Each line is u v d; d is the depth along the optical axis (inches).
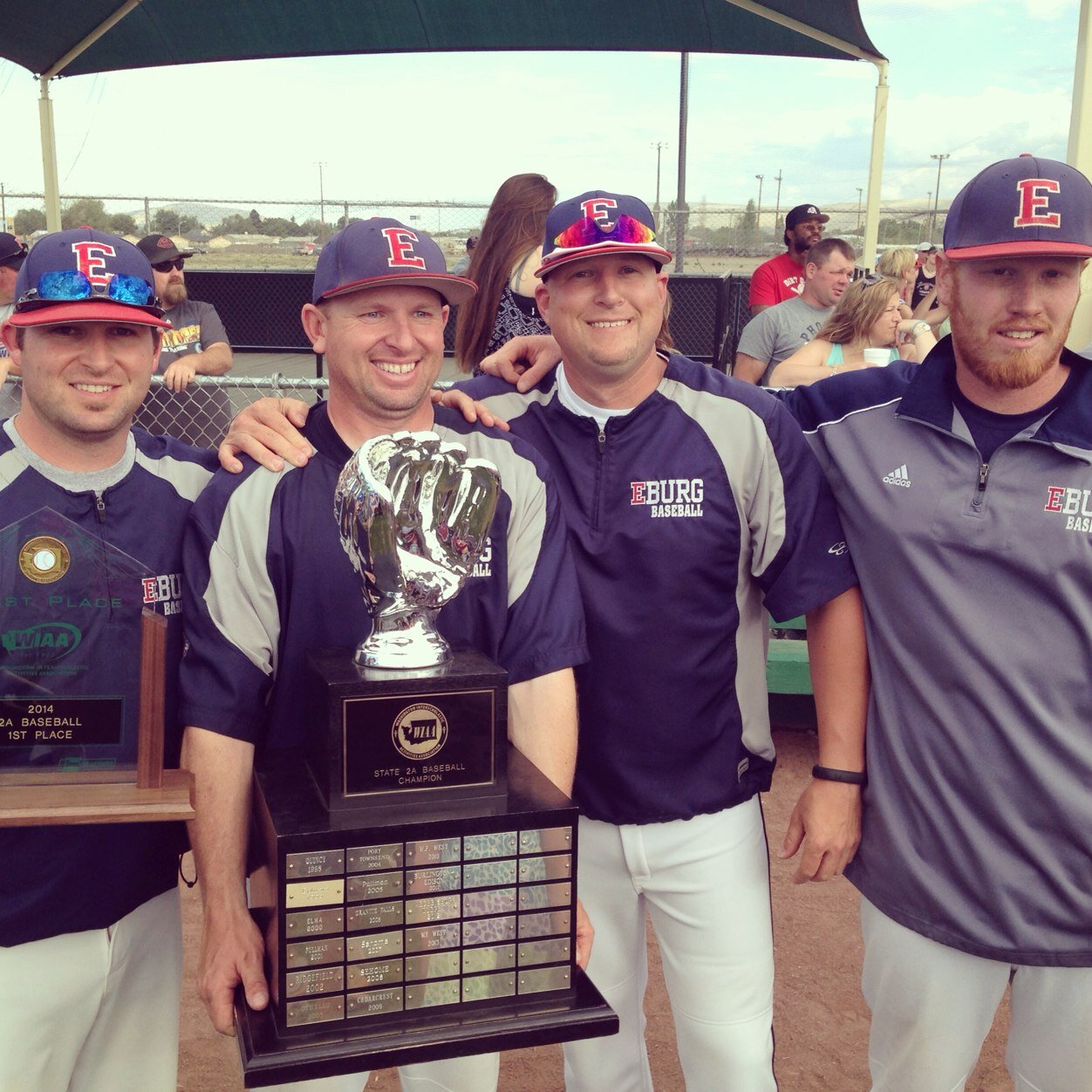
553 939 58.4
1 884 66.9
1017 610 72.0
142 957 73.6
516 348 86.7
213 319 210.1
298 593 67.6
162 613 70.9
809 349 195.9
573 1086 88.5
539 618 70.7
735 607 81.7
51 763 63.8
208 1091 102.8
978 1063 110.4
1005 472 72.1
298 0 322.3
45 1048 69.9
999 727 72.0
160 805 59.1
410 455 60.3
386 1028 56.1
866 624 78.5
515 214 107.6
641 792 80.6
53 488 68.4
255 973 59.2
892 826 76.6
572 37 342.3
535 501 72.2
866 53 298.8
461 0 320.2
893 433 76.6
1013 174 67.5
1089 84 196.9
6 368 132.0
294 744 69.4
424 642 61.3
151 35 344.2
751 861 83.5
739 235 720.3
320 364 375.9
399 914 55.7
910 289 277.3
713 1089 83.4
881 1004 79.9
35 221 602.5
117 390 66.7
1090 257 68.8
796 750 185.3
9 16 315.9
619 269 73.4
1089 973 72.7
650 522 78.5
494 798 59.2
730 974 82.0
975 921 73.9
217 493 67.8
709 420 79.2
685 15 316.2
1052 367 70.6
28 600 63.6
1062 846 72.0
